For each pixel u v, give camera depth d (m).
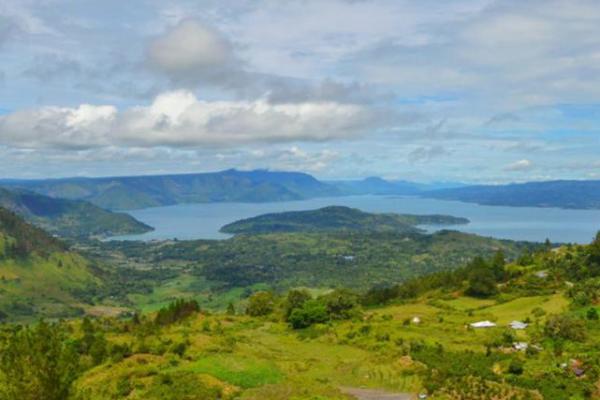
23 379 32.69
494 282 142.88
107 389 63.44
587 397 58.75
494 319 108.06
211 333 103.12
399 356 79.75
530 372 65.12
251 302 142.12
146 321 126.12
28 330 35.31
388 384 67.62
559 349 73.06
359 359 82.12
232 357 77.69
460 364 70.81
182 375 66.75
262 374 68.94
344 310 121.00
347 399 60.06
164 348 81.94
